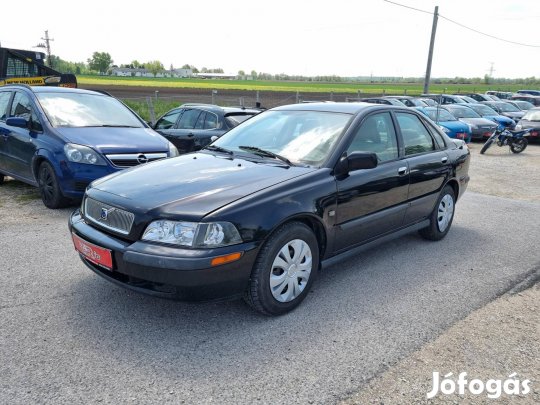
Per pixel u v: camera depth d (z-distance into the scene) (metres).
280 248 3.31
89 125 6.52
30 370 2.72
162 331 3.19
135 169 3.95
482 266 4.62
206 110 8.76
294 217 3.36
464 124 15.98
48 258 4.46
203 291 2.99
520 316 3.57
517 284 4.20
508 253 5.04
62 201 6.05
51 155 5.89
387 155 4.36
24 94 6.87
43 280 3.96
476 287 4.10
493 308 3.69
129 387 2.60
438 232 5.32
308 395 2.57
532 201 7.88
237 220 3.05
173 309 3.50
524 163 12.62
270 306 3.33
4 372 2.70
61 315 3.38
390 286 4.05
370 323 3.38
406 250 5.04
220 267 2.98
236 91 45.38
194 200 3.14
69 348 2.96
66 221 5.66
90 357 2.87
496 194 8.45
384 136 4.40
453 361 2.94
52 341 3.03
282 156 4.00
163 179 3.55
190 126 8.95
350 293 3.88
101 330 3.18
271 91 48.38
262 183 3.41
